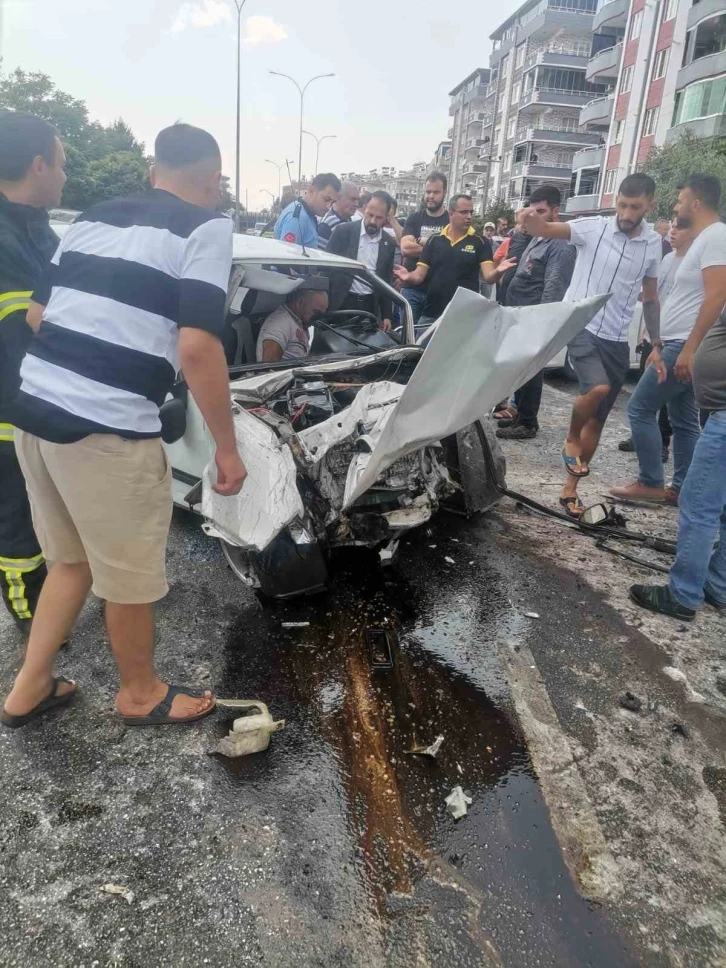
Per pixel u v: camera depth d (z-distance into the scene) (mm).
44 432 1891
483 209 59375
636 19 33906
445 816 2062
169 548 3564
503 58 60531
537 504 4012
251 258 3342
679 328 3943
